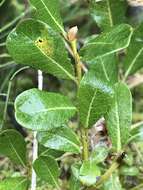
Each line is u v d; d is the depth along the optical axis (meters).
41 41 0.23
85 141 0.24
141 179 0.33
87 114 0.24
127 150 0.35
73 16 0.49
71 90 0.46
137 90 0.46
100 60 0.27
